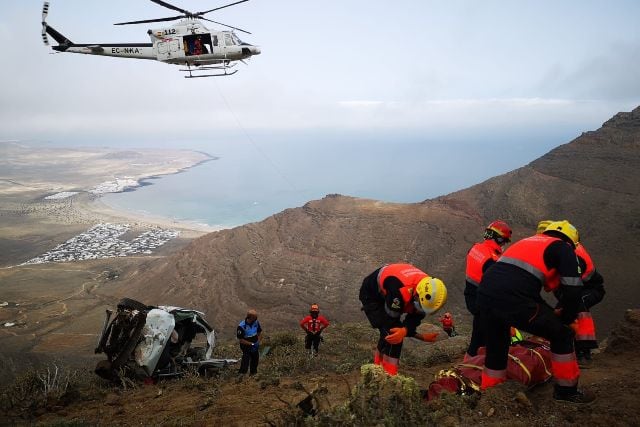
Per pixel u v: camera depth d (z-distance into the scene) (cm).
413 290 495
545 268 414
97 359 3691
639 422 368
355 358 1243
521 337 643
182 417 630
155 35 2392
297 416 441
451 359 792
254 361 1073
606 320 3441
